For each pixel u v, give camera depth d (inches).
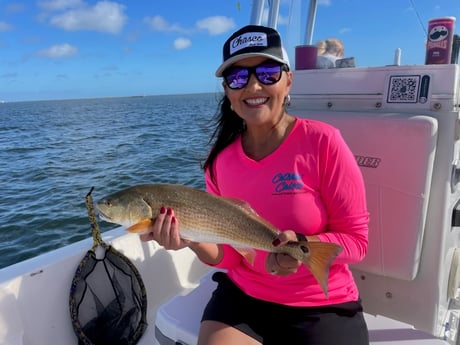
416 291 83.0
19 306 82.3
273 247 60.1
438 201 77.9
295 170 65.4
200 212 62.4
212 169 79.4
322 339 62.7
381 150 79.4
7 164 505.0
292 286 66.6
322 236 62.9
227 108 75.2
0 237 253.6
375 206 81.2
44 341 86.0
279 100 67.8
